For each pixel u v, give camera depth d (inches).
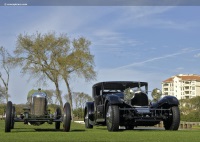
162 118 419.5
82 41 1668.3
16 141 244.5
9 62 1647.4
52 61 1632.6
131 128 511.5
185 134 337.7
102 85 478.6
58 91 1631.4
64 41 1656.0
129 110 418.3
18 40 1644.9
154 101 430.9
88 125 530.6
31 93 475.8
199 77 6358.3
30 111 456.1
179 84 6318.9
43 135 310.7
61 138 275.7
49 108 496.4
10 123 372.2
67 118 390.3
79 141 248.1
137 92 422.6
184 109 3457.2
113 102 406.3
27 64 1630.2
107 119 415.8
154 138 284.4
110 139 270.2
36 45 1622.8
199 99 3472.0
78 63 1638.8
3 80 1770.4
